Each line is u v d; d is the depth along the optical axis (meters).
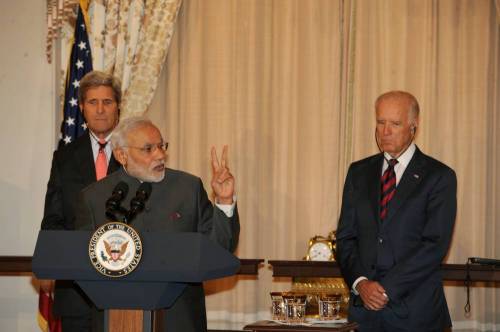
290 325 3.31
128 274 2.44
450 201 3.61
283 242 5.11
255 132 5.14
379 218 3.65
